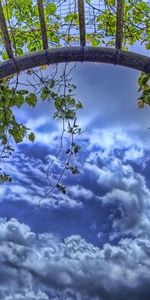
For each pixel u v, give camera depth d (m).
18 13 4.92
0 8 3.39
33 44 5.04
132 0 4.80
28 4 4.89
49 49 3.64
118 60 3.64
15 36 4.99
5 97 4.82
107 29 4.86
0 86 4.72
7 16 4.73
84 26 3.50
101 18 4.80
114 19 4.77
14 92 4.85
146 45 4.88
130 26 4.85
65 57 3.65
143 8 4.81
